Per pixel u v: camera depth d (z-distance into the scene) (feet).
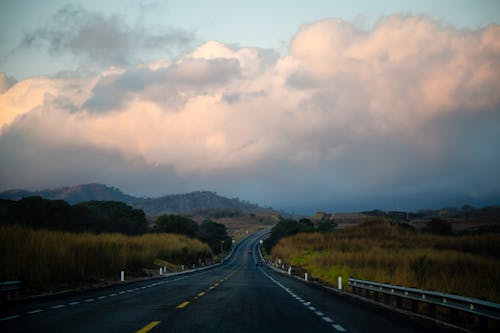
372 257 145.38
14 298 65.57
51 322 38.60
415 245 216.13
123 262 143.54
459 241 218.38
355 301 66.74
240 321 40.32
